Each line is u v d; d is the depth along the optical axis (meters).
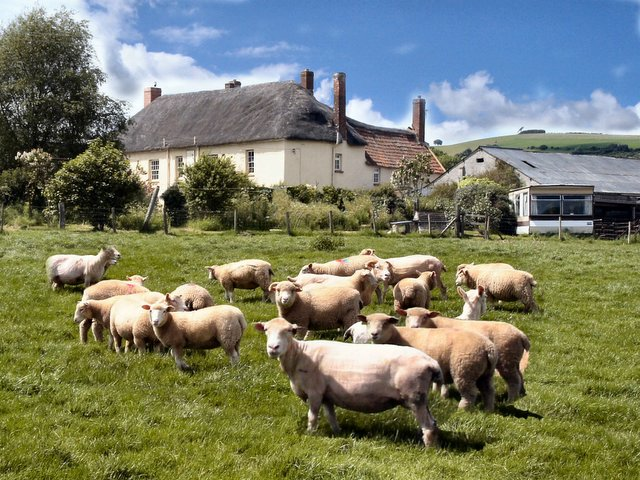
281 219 37.19
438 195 51.66
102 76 50.16
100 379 9.41
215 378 9.54
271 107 55.66
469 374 8.32
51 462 6.55
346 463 6.69
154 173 59.75
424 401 7.21
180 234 32.41
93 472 6.41
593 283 20.33
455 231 36.91
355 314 11.84
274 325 7.84
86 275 16.55
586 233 43.34
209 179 39.03
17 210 38.34
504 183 50.97
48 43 47.69
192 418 8.00
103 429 7.43
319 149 54.38
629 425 8.88
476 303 12.59
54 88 48.44
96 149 36.78
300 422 8.05
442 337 8.58
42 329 12.35
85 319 11.82
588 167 59.47
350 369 7.48
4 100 47.59
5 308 13.81
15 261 19.73
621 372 11.32
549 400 9.37
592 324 14.88
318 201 44.41
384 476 6.49
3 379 8.70
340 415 8.23
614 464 7.41
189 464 6.67
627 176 59.03
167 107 63.81
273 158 53.25
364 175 58.50
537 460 7.31
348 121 63.53
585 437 8.18
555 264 23.97
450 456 7.18
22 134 47.38
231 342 10.16
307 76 61.53
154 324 9.76
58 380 9.12
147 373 9.68
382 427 7.92
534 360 11.89
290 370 7.88
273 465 6.72
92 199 35.25
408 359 7.30
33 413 7.75
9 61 47.34
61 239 25.33
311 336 12.34
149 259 21.28
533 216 43.16
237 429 7.69
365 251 18.66
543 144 186.88
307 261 21.98
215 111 59.62
